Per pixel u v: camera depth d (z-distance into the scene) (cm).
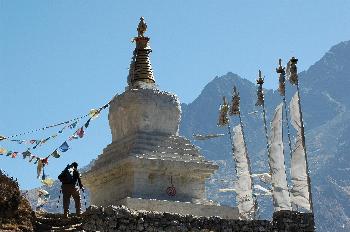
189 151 5916
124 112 6022
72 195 4844
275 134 6062
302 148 5788
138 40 6419
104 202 5938
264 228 4825
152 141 5859
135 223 4525
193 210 5562
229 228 4759
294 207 6075
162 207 5503
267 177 6444
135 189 5644
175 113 6078
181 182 5825
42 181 5403
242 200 6347
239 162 6438
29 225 4384
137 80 6291
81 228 4441
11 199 4362
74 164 4909
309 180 5741
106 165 5878
